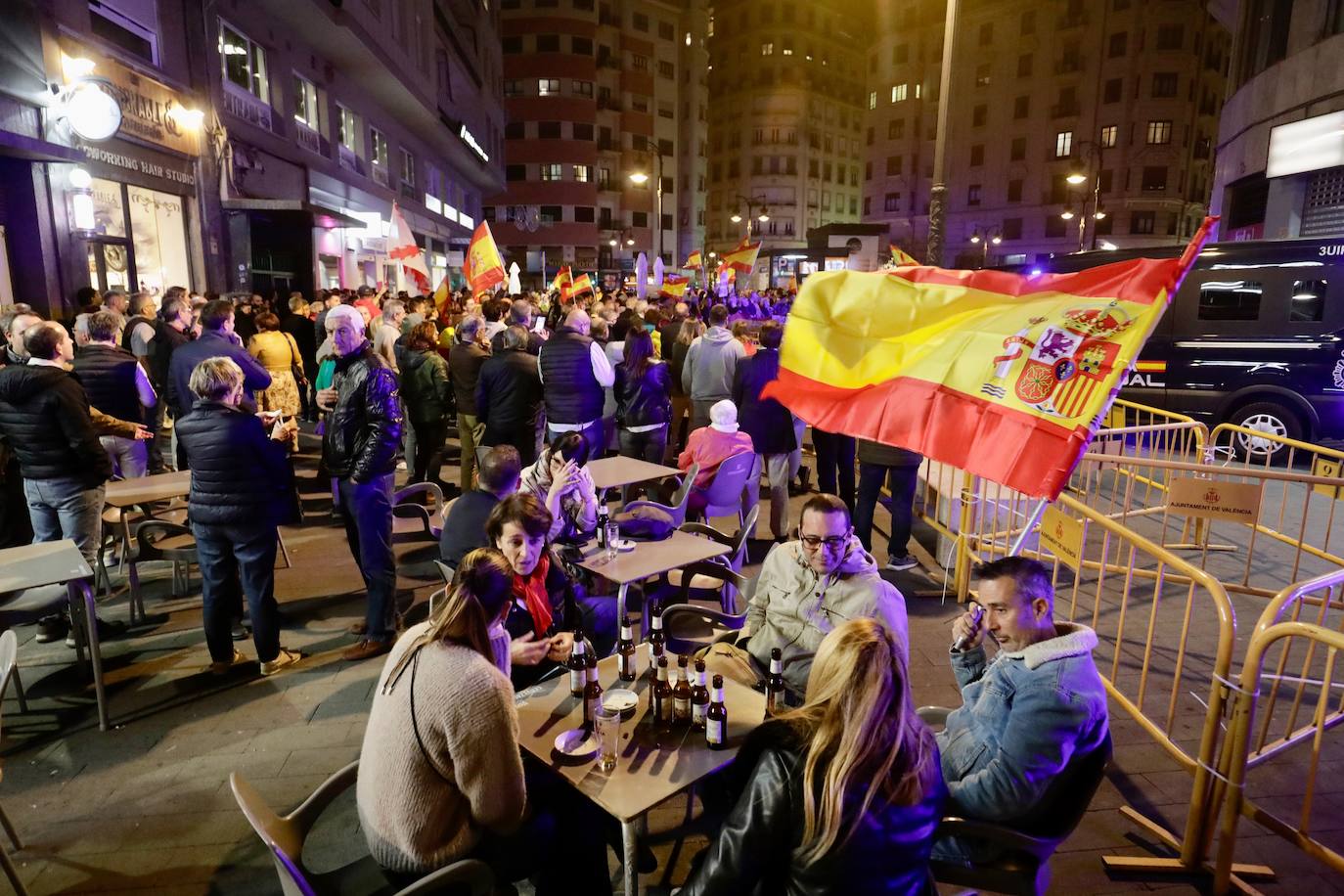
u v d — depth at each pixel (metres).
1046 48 64.25
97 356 6.51
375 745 2.52
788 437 7.30
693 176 83.31
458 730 2.42
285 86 18.03
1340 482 5.72
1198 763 3.37
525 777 3.08
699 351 8.55
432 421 8.52
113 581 6.49
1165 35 59.50
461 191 44.75
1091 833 3.68
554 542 4.86
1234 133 20.73
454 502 4.59
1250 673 3.17
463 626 2.53
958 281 3.28
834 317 3.49
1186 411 11.08
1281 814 3.80
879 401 3.31
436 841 2.50
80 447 5.16
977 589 2.86
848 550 3.66
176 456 8.33
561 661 3.52
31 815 3.76
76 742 4.34
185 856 3.51
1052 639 2.73
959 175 70.81
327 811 3.80
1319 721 3.15
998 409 3.01
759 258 38.44
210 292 12.55
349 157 23.53
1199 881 3.38
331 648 5.43
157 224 13.24
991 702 2.81
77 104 10.32
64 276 10.77
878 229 32.47
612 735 2.88
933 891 2.38
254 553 4.85
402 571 6.68
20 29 9.55
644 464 7.07
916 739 2.05
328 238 20.95
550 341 7.69
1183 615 6.07
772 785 2.05
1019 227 67.50
